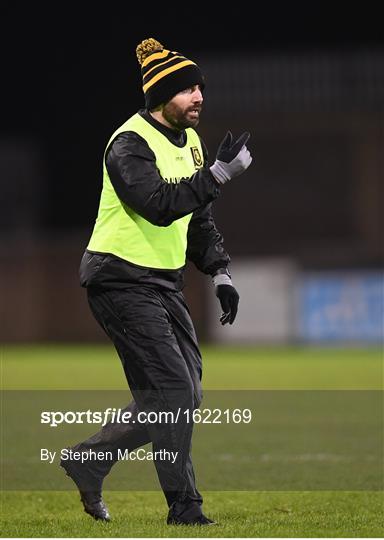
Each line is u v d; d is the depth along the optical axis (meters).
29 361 84.00
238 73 116.31
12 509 24.72
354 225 115.31
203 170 20.70
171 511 21.50
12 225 138.38
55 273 115.75
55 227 154.12
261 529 20.97
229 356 89.31
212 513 23.67
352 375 65.94
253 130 115.94
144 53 21.72
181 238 21.70
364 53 116.50
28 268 115.94
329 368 72.69
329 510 23.91
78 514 23.81
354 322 109.62
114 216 21.30
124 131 21.23
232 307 22.75
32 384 60.12
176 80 21.36
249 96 115.94
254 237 115.12
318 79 116.31
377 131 115.44
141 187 20.66
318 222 115.62
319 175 115.81
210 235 22.91
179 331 21.59
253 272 112.88
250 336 111.44
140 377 21.11
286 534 20.52
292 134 116.00
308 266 112.06
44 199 152.25
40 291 115.81
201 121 115.75
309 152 116.00
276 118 115.69
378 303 109.56
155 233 21.28
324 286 111.12
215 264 22.89
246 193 115.88
